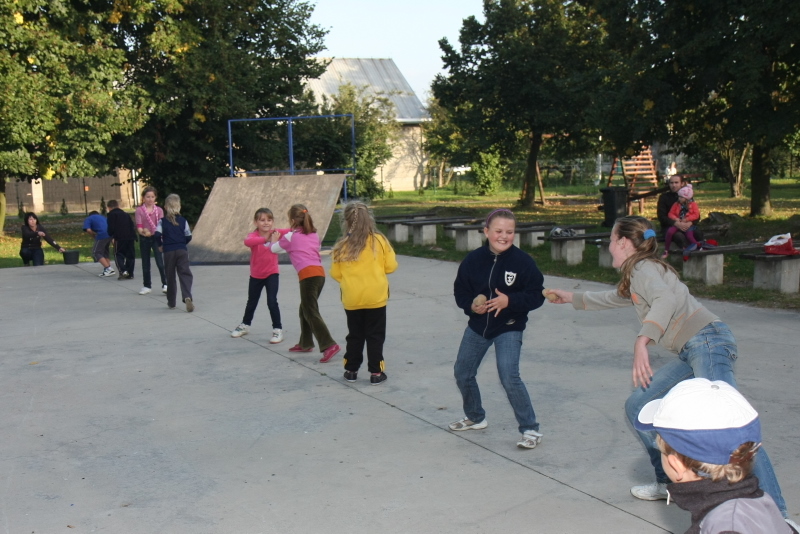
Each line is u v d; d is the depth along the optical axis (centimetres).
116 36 2431
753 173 2083
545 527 370
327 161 2984
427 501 405
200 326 906
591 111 1922
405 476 440
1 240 2409
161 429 536
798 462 432
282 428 532
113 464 471
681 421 179
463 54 2819
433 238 1730
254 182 1697
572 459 457
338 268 627
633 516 379
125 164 2606
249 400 602
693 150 2073
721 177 4334
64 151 2144
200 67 2375
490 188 4344
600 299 398
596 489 413
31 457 485
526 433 477
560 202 3384
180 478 446
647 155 2953
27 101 1955
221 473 453
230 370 698
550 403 566
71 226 3136
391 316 931
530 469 444
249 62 2497
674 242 1194
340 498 412
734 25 1561
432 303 1013
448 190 5025
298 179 1670
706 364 341
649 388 367
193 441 510
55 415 573
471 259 469
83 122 2112
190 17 2475
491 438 499
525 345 756
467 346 483
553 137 2966
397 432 517
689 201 1169
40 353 784
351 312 634
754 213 2081
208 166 2614
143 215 1145
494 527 372
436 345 772
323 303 1035
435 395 601
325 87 5288
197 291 1181
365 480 436
